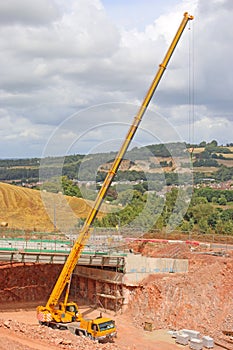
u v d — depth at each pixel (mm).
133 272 56469
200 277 56875
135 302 55156
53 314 46688
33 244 60875
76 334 44938
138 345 45125
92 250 58438
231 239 79312
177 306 53438
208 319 52594
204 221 93500
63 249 57812
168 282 55156
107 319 45531
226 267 58594
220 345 46500
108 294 57438
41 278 63188
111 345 41875
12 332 40625
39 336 40250
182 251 64000
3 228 79062
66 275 47594
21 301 60219
